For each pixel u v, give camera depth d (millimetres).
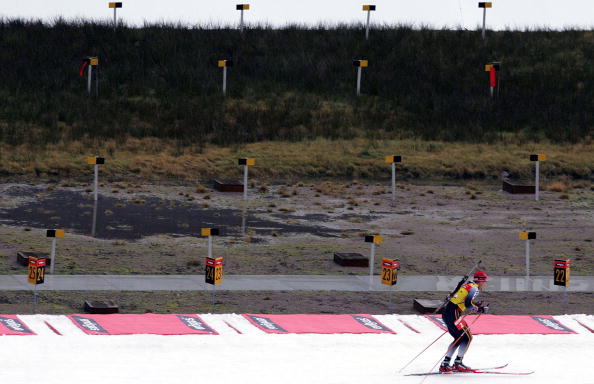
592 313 43375
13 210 62469
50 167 74875
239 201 69375
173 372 30031
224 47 107562
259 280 47094
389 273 42594
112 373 29453
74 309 39969
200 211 65375
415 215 66750
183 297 42938
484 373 31719
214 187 73812
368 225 62969
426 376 30984
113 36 108062
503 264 52906
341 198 72000
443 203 71250
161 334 35531
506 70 104062
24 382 27719
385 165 81500
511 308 43688
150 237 56594
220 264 40594
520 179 80438
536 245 58188
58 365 30156
